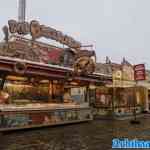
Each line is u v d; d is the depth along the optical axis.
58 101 20.22
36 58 16.86
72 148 11.02
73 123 20.03
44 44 17.91
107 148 11.10
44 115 17.25
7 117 14.73
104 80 23.69
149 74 33.34
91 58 21.33
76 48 20.83
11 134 14.49
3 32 15.62
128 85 26.08
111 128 17.61
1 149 10.68
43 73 16.83
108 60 26.67
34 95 19.31
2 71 15.12
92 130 16.56
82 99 25.70
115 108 25.17
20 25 16.22
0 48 14.78
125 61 27.17
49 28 18.48
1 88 15.97
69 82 21.70
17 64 15.00
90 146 11.48
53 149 10.82
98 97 25.89
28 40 16.75
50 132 15.53
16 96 18.06
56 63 18.38
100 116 25.17
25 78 18.11
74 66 19.61
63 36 19.67
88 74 21.08
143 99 31.59
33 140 12.80
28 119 16.05
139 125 19.52
